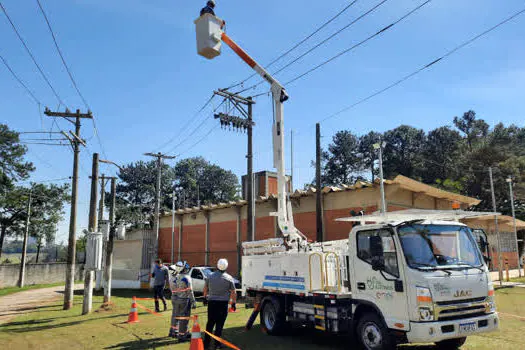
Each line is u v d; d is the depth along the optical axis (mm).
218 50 7766
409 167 57906
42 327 12047
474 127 58844
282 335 9727
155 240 25703
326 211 20797
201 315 13344
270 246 10406
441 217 8164
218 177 73500
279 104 10836
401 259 6941
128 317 13336
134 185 64750
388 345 6984
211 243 28109
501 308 13156
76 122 16906
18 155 40156
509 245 32688
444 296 6664
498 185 40250
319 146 18328
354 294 7812
